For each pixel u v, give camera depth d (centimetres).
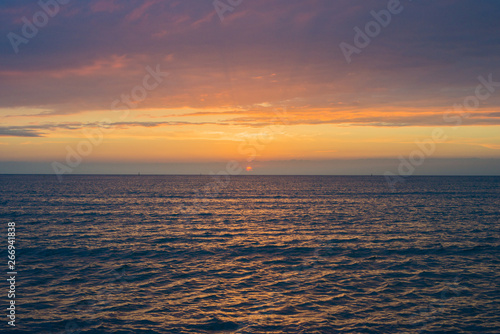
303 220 5266
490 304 1862
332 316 1711
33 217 5191
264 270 2528
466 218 5378
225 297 1969
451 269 2527
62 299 1905
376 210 6588
